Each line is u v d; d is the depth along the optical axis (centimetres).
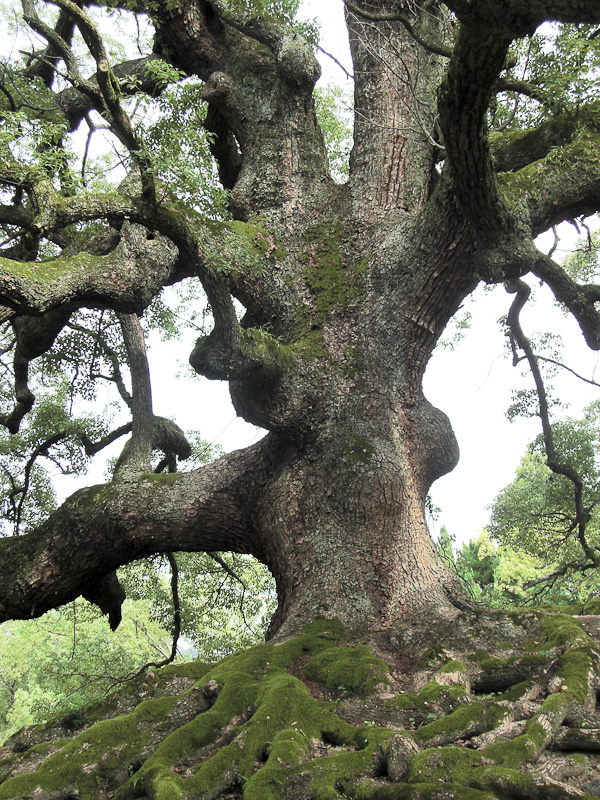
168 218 589
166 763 439
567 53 666
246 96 855
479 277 737
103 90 521
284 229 805
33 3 625
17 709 2639
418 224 713
